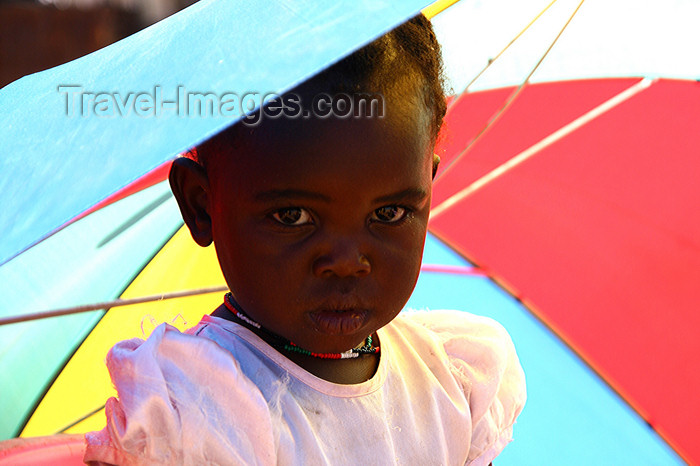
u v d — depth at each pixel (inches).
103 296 53.0
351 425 46.5
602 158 87.5
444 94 49.6
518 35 66.7
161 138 29.6
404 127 40.1
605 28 76.2
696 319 82.7
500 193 92.5
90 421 58.8
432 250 91.4
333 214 39.4
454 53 65.4
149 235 55.0
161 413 39.8
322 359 47.4
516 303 89.4
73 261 46.4
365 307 41.8
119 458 39.7
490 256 91.2
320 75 38.7
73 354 53.7
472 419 53.6
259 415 41.2
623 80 82.5
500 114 79.0
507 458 78.5
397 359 51.8
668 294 84.6
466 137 85.3
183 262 59.8
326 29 31.8
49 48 339.0
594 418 83.4
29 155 33.5
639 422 83.7
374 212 40.8
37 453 45.5
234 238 40.8
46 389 52.4
